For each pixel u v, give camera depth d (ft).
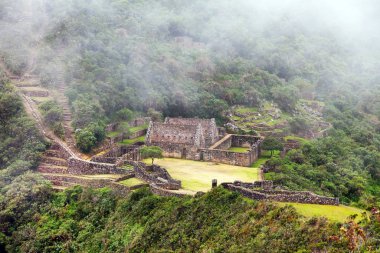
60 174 356.59
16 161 367.25
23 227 320.29
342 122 632.79
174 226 267.39
